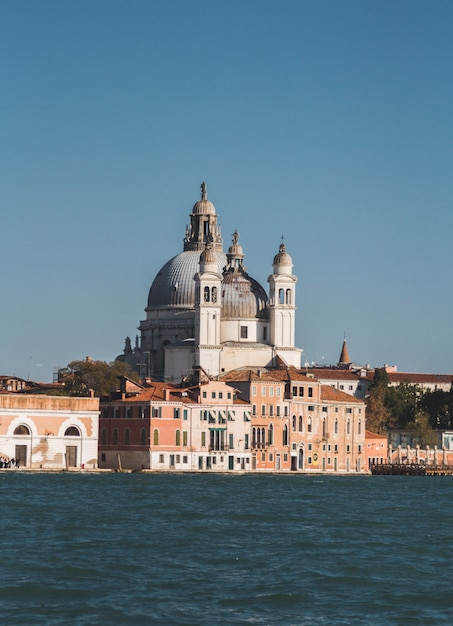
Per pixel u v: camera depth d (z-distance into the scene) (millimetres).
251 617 80500
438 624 79562
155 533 119938
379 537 121000
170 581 91375
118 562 99312
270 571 96688
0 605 82500
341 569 98188
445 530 129250
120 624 77812
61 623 77812
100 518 133375
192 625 78000
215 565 99125
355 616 81375
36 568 95438
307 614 81688
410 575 96188
